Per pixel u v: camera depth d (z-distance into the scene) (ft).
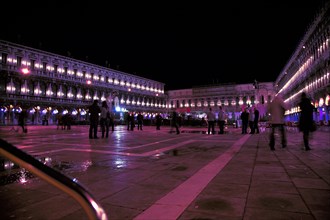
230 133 59.21
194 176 14.26
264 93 248.73
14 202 10.07
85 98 199.21
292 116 171.73
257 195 10.64
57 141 37.55
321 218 8.12
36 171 3.40
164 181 13.30
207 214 8.57
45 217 8.54
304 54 135.13
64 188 3.51
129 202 9.94
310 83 122.11
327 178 13.58
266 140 38.34
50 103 169.27
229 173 14.97
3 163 19.24
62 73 185.06
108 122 46.44
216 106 270.05
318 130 70.44
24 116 64.23
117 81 233.35
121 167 17.22
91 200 3.63
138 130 79.41
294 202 9.70
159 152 24.91
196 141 37.22
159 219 8.20
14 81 155.12
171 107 300.61
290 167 16.74
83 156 22.38
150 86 280.51
